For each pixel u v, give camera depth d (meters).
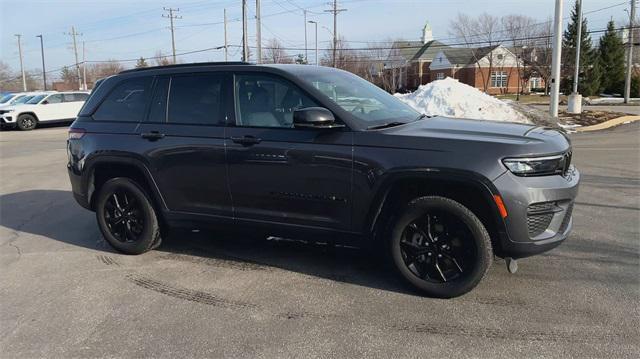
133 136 5.23
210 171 4.80
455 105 17.30
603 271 4.57
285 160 4.41
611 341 3.39
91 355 3.46
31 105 25.02
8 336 3.76
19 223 7.04
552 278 4.45
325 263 5.00
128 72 5.51
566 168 4.04
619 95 55.00
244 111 4.69
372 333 3.60
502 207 3.76
